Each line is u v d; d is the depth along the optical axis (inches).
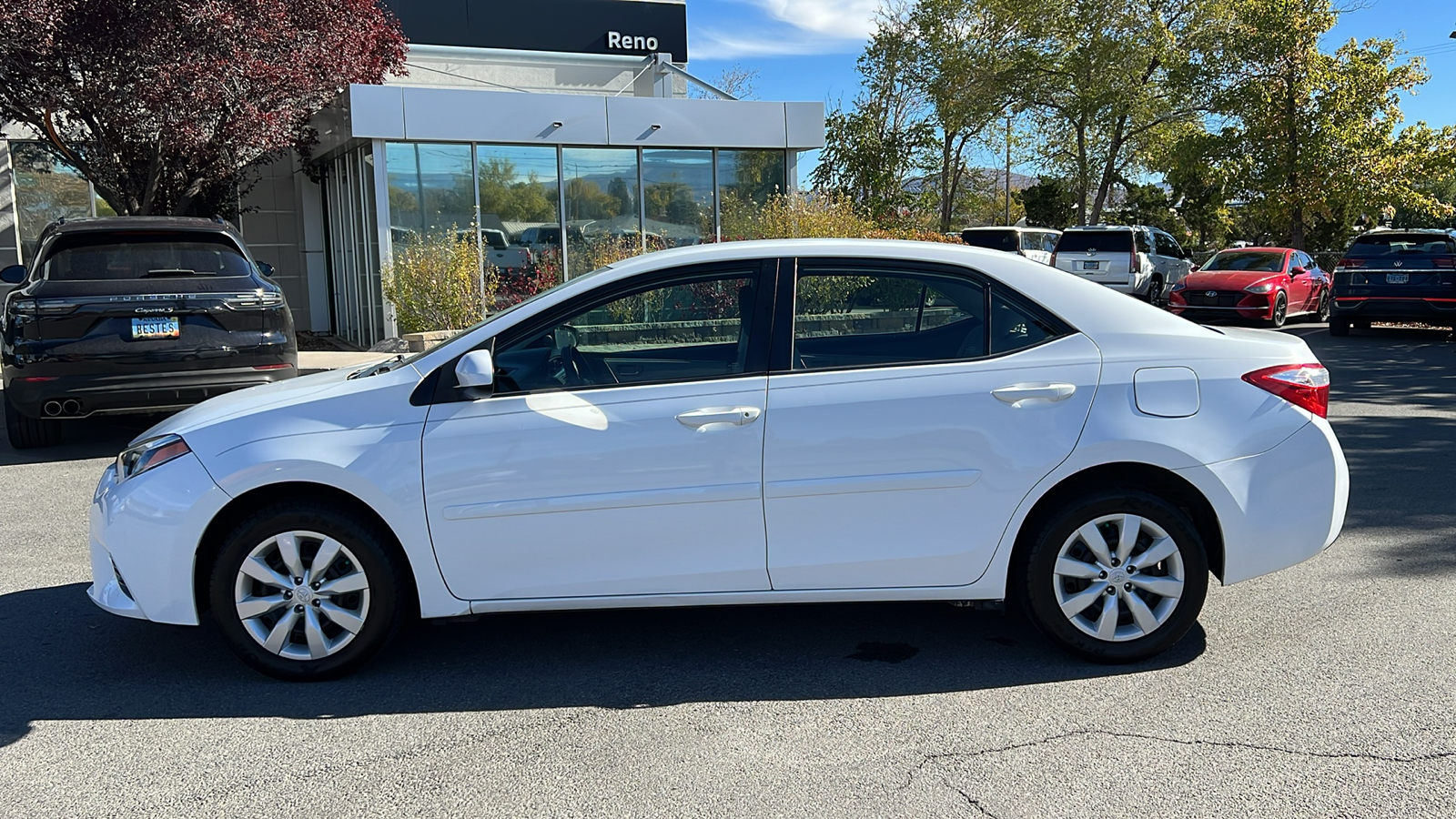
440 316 557.6
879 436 153.3
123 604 156.7
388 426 153.3
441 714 146.7
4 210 671.1
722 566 155.4
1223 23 1228.5
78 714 147.6
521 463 152.4
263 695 153.7
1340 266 675.4
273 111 537.0
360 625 155.6
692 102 649.0
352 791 124.9
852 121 1120.8
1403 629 172.6
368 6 601.9
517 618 187.2
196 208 685.9
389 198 598.9
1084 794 121.8
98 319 317.1
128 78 482.3
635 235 660.7
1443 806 117.7
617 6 809.5
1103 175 1470.2
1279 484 157.6
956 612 187.0
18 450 354.3
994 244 917.8
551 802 121.6
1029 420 154.0
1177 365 157.2
